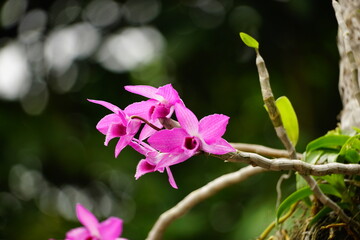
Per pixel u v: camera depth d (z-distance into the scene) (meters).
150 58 5.63
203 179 5.41
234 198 5.42
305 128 5.22
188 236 5.30
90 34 5.89
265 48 5.38
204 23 5.47
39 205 5.96
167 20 5.57
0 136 5.80
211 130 1.77
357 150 2.43
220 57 5.46
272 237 2.73
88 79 5.86
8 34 6.05
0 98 5.92
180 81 5.58
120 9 5.80
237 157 1.81
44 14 6.00
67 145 5.79
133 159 5.63
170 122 1.84
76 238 1.70
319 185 2.38
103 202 5.97
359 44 2.52
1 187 5.92
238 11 5.41
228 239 5.23
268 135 5.29
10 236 5.75
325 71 5.30
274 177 4.86
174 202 5.51
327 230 2.46
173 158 1.81
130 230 5.50
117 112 1.88
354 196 2.41
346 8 2.57
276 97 5.30
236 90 5.46
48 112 5.87
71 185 5.99
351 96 2.60
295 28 5.32
